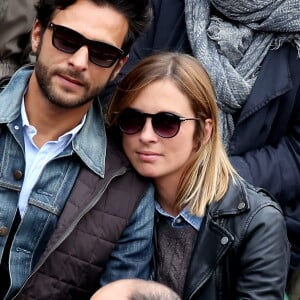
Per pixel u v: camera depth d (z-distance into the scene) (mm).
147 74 7797
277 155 9711
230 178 8109
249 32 9828
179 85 7754
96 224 7719
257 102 9555
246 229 7762
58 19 7273
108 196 7836
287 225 9805
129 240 7953
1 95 7852
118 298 5941
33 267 7730
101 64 7324
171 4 10094
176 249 8070
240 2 9680
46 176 7727
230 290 7934
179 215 8016
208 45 9844
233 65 9914
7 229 7637
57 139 7777
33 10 10102
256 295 7707
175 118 7730
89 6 7227
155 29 10117
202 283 7738
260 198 7957
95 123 8109
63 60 7219
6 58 10258
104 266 7832
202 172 7988
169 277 8039
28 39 10297
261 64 9836
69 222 7578
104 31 7246
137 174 8070
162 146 7828
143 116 7797
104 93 9156
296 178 9719
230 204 7863
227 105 9688
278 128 9852
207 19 9938
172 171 7961
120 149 8188
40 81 7363
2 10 9992
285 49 9836
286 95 9711
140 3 7555
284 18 9586
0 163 7656
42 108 7586
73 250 7637
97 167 7828
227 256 7816
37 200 7648
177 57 7949
